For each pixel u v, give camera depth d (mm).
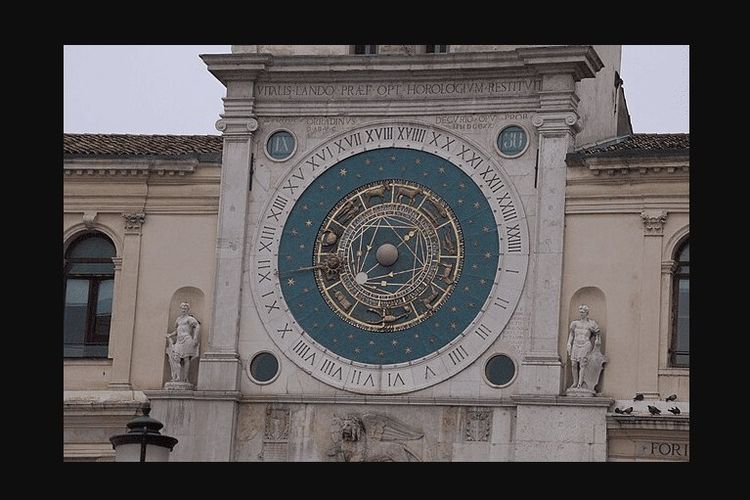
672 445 43969
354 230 46312
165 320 46844
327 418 45469
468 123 46406
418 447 44969
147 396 45875
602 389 44688
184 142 49688
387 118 46719
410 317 45625
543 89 46125
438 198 46125
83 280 47531
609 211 45469
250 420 45750
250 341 46219
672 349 44719
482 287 45500
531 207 45750
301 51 47719
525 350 45000
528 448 44344
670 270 45000
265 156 47125
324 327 45969
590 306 45219
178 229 47219
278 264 46469
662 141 47656
